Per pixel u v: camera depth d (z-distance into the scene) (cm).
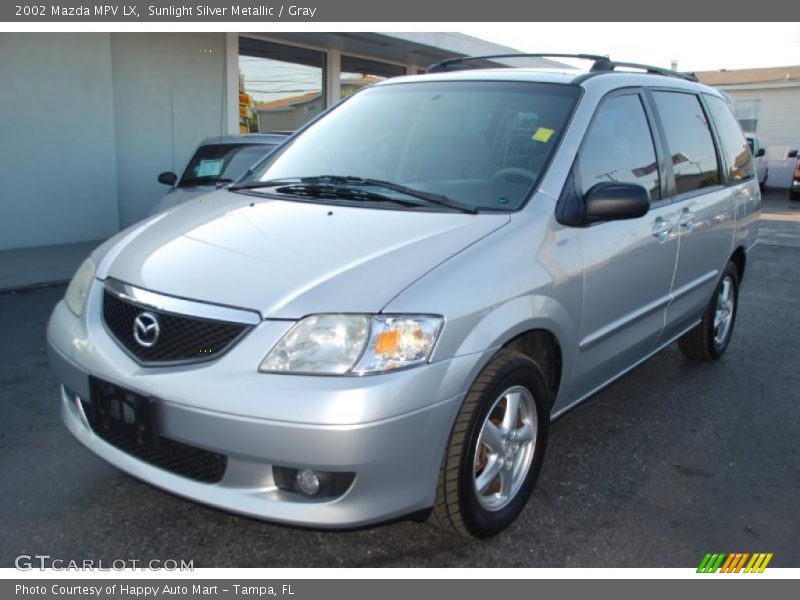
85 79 917
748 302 738
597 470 354
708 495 334
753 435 402
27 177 885
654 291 388
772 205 1972
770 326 639
